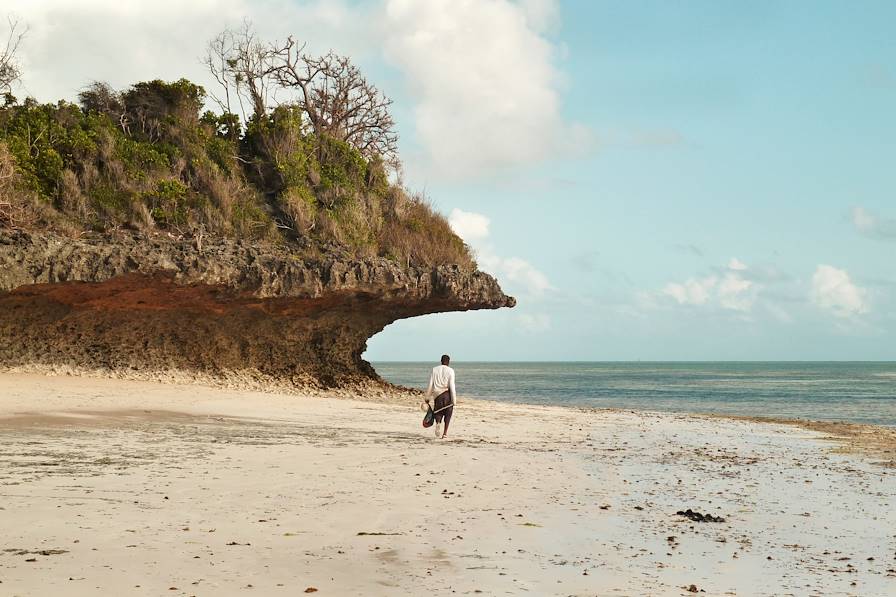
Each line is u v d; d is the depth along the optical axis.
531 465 13.00
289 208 31.33
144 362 27.19
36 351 25.19
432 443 15.75
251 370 29.73
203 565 5.97
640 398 52.34
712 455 16.25
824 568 6.89
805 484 12.20
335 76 39.22
